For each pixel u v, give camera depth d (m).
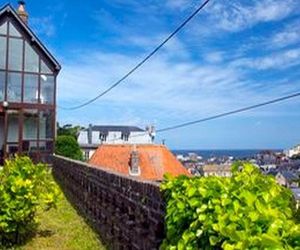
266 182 3.21
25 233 7.77
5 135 25.58
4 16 26.03
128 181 6.23
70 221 9.54
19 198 6.99
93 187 9.34
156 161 28.20
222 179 3.37
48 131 26.66
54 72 27.09
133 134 62.22
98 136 62.69
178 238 3.39
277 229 2.35
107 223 7.66
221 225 2.55
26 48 26.47
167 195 4.21
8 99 25.84
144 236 5.27
